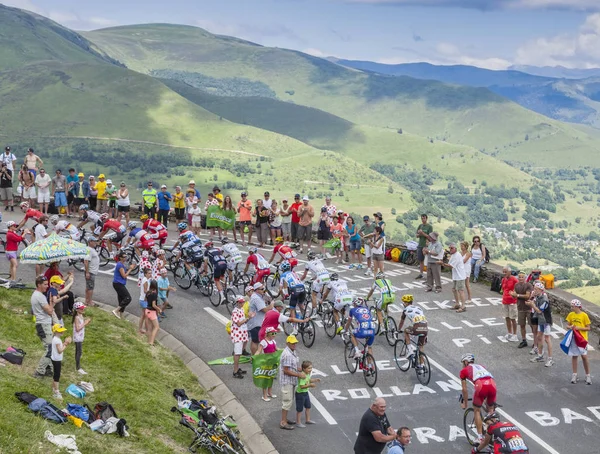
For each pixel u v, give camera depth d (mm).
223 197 34531
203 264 26297
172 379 19047
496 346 22375
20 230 28109
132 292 25875
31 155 37750
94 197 38594
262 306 19906
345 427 17047
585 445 16406
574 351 19641
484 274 29312
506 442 13734
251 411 17812
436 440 16422
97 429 14273
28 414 13469
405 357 20062
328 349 21625
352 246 30859
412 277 29719
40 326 16344
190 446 15039
